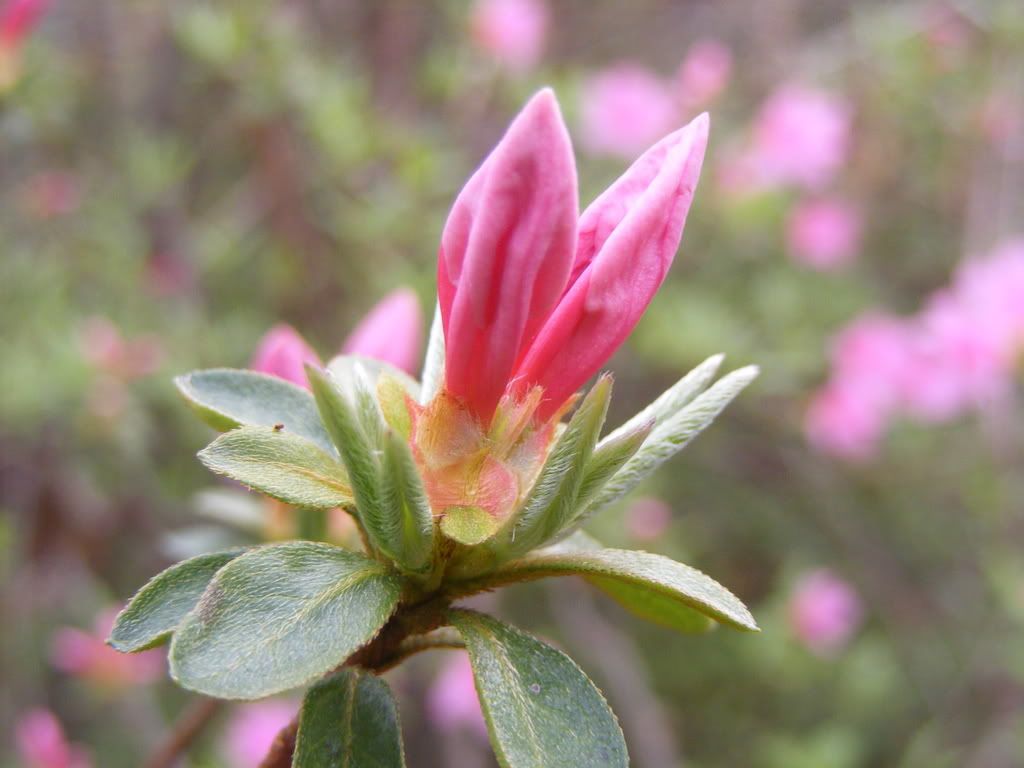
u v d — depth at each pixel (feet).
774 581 1.37
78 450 1.03
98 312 1.00
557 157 0.28
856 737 1.20
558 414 0.32
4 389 0.92
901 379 1.17
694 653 1.27
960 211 1.39
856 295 1.28
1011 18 1.23
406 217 0.99
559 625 1.19
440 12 1.29
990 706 1.22
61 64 0.94
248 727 0.96
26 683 1.05
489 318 0.29
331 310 1.09
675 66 1.56
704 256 1.21
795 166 1.16
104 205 1.04
